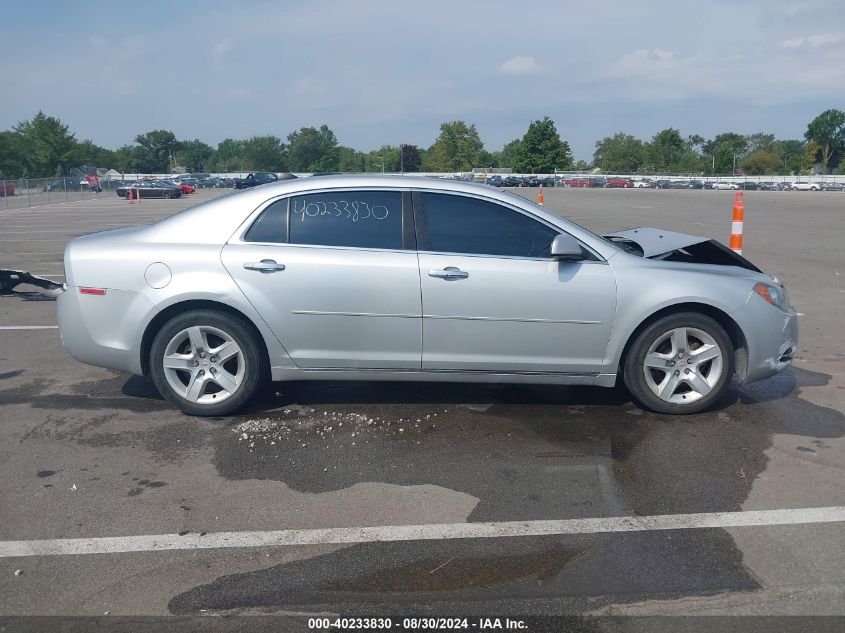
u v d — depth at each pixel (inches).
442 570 127.0
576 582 123.3
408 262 189.2
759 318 199.0
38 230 835.4
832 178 2780.5
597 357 196.4
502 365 194.9
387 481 161.6
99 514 145.7
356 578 124.5
